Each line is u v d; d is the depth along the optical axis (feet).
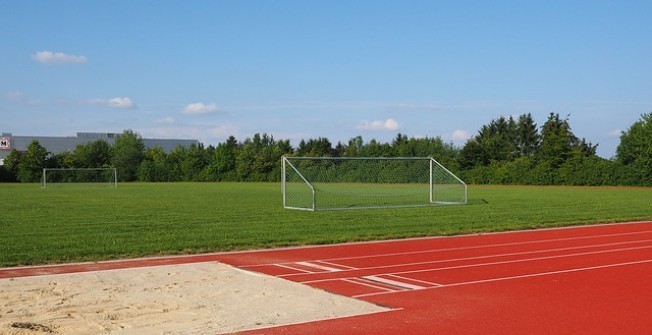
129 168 290.76
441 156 265.75
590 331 26.32
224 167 287.07
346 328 26.76
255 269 43.21
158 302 31.68
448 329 26.71
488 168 229.25
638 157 193.88
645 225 74.54
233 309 30.14
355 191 158.30
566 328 26.86
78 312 29.55
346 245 55.88
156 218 81.66
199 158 293.64
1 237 59.47
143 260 47.06
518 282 37.91
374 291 35.17
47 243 54.95
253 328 26.66
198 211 94.43
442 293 34.50
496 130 345.10
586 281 38.22
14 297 32.89
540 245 55.93
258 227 69.97
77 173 275.18
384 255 49.80
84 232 64.28
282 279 38.34
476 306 31.14
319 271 42.29
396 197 135.85
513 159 250.78
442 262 46.16
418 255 49.78
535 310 30.30
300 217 83.71
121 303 31.55
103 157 310.65
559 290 35.35
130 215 86.58
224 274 40.22
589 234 64.80
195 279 38.34
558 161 216.13
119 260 46.80
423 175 171.32
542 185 212.43
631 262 45.98
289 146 327.47
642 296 33.63
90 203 114.52
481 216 85.35
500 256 49.16
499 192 159.84
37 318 28.37
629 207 102.32
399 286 36.68
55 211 94.12
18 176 272.92
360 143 361.51
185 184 243.40
